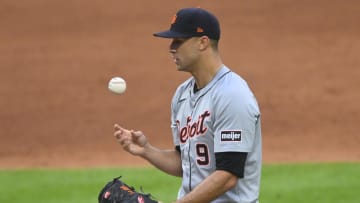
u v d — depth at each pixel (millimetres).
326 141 61000
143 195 18547
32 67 79750
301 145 60281
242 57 79000
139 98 71562
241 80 19031
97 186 47406
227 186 18375
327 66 75938
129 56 80812
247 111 18469
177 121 20250
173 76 75750
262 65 77062
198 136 19172
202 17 18969
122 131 21281
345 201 42438
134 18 91188
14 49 84625
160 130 65000
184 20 18953
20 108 71062
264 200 43031
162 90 72875
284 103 69000
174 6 93938
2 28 90562
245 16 90125
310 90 71250
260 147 19406
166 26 88562
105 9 94188
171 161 21297
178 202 18297
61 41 85875
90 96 72562
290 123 65312
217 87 18938
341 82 72500
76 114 69062
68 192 46000
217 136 18625
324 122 65062
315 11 89938
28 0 98062
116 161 57156
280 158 56594
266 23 87688
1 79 77438
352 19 87062
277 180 47969
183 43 19016
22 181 49594
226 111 18500
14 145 63375
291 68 76000
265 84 72938
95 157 58875
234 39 83688
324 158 56219
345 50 79250
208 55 19156
